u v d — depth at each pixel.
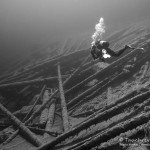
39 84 8.81
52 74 9.62
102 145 3.88
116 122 4.50
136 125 3.67
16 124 6.27
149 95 4.52
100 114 4.55
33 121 6.66
